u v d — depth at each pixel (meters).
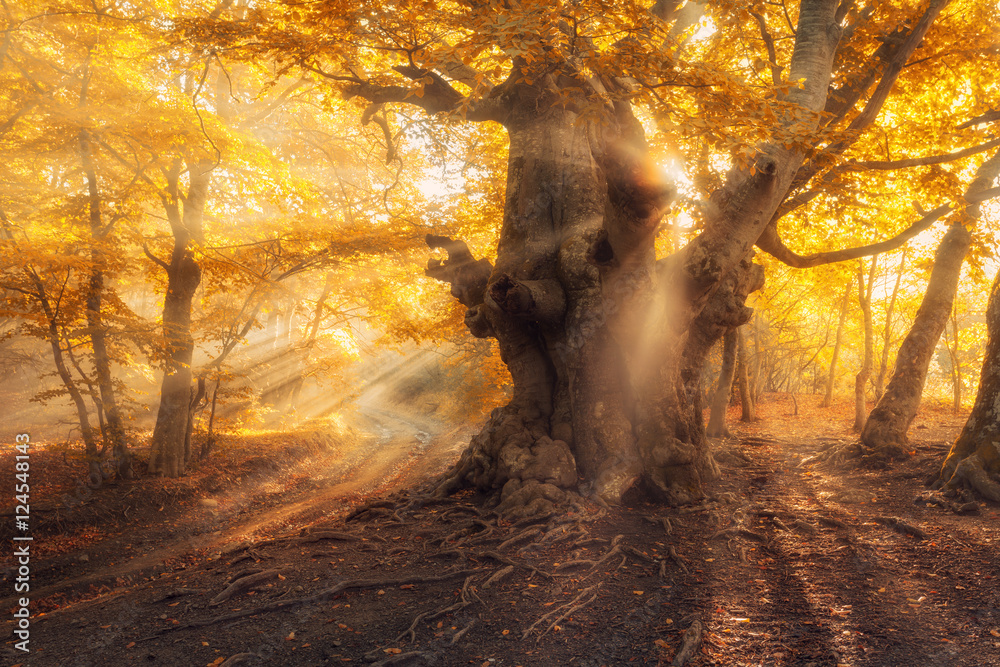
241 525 13.63
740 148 6.98
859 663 4.32
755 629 5.00
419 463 21.28
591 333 9.52
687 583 6.14
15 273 12.00
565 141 10.49
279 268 17.88
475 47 6.77
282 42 9.93
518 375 10.67
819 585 5.92
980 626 4.76
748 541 7.54
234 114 19.06
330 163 22.78
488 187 18.23
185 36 10.69
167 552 11.50
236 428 18.89
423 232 17.81
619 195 8.16
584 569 6.61
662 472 9.22
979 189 13.71
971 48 11.63
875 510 8.70
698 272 8.81
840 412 29.75
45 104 12.18
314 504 15.16
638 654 4.71
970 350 32.31
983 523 7.57
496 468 9.73
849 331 33.78
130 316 13.64
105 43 12.93
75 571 10.36
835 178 12.10
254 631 5.43
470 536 7.93
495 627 5.28
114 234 13.62
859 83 10.91
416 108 15.52
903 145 13.48
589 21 8.31
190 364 15.70
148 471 14.83
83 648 5.38
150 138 12.54
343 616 5.63
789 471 12.91
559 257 9.74
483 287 11.21
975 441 9.04
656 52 7.35
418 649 4.89
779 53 12.87
